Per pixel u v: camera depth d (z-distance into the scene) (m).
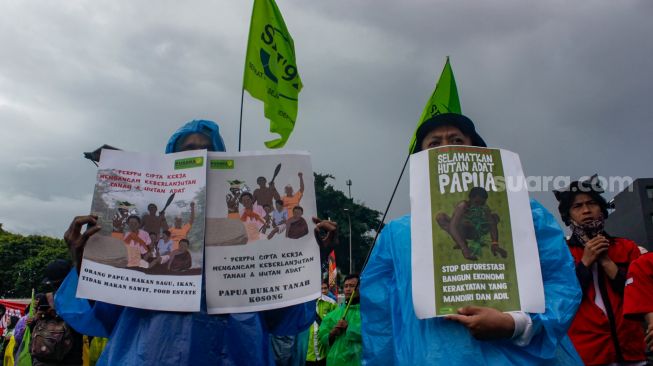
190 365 2.58
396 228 2.68
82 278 2.60
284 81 5.45
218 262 2.75
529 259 2.35
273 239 2.81
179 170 2.85
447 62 4.81
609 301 3.94
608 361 3.85
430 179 2.48
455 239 2.36
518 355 2.22
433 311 2.27
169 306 2.62
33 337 5.38
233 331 2.68
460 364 2.17
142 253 2.70
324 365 8.60
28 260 54.19
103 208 2.72
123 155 2.82
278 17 5.53
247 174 2.89
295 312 2.93
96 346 5.52
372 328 2.58
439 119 2.92
